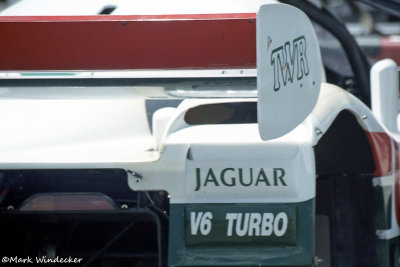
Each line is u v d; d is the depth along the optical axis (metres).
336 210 13.93
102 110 13.01
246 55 11.82
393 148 13.55
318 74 11.76
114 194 13.16
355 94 20.03
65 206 11.95
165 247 12.70
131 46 11.86
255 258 11.34
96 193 11.97
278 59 10.54
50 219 12.14
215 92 12.02
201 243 11.34
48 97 12.27
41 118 12.80
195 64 11.86
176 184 11.34
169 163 11.33
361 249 13.82
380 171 13.15
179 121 11.71
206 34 11.79
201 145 11.29
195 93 12.04
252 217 11.30
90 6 14.01
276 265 11.33
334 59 19.78
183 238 11.36
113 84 11.98
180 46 11.84
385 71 15.30
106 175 13.15
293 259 11.32
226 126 11.82
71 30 11.86
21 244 13.03
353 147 13.58
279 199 11.31
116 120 12.81
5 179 12.53
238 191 11.33
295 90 11.04
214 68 11.87
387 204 13.34
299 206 11.30
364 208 13.78
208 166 11.30
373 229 13.71
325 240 14.16
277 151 11.26
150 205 12.21
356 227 13.87
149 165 11.35
